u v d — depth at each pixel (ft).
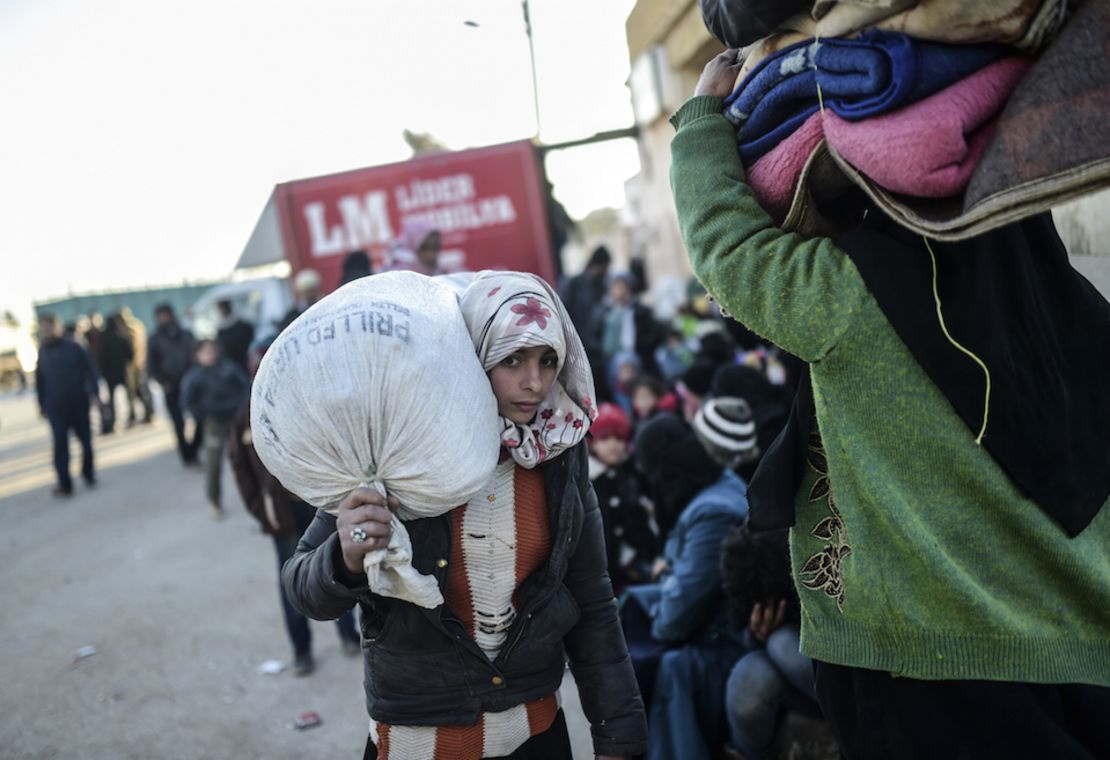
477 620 5.93
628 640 9.99
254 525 25.94
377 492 5.15
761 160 4.96
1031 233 4.75
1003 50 4.19
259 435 5.25
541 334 5.38
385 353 5.01
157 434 49.19
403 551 5.16
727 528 9.45
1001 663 4.48
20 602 20.85
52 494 33.81
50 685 15.76
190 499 30.68
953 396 4.37
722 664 9.27
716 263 4.82
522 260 31.45
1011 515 4.43
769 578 8.18
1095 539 4.58
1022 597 4.53
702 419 10.60
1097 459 4.55
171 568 22.38
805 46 4.63
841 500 4.74
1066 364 4.64
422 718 5.91
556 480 5.91
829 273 4.55
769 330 4.70
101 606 19.92
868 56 4.24
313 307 5.33
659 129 31.91
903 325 4.41
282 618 18.02
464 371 5.20
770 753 8.25
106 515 29.53
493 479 5.80
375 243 31.81
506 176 31.19
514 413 5.63
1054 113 3.74
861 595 4.75
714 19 5.05
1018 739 4.49
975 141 4.12
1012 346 4.36
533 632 5.97
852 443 4.60
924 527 4.50
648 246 42.24
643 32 12.85
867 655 4.79
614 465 13.15
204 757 12.76
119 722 14.07
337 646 16.39
